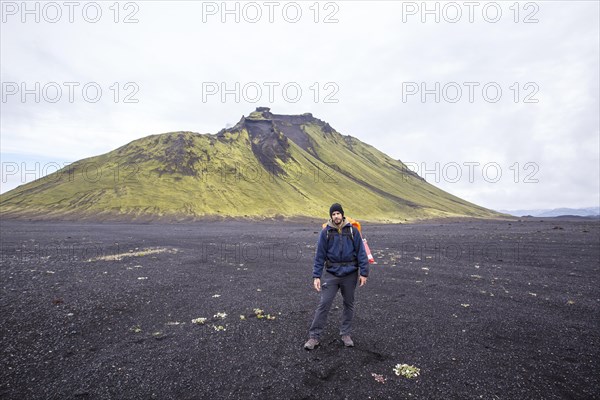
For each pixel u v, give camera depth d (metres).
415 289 10.55
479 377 4.90
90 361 5.42
